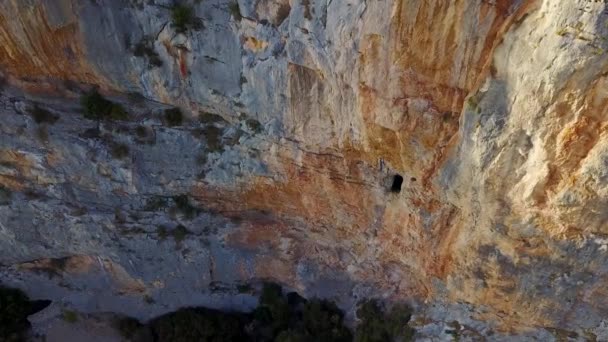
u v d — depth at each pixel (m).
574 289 13.79
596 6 9.02
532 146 11.21
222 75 14.70
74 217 18.20
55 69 15.27
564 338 15.67
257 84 14.44
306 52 13.08
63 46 14.52
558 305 14.46
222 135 16.28
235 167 16.72
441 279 16.61
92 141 16.48
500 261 13.97
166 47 14.44
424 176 14.09
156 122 16.23
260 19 13.27
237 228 18.61
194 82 15.07
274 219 18.41
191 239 18.84
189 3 13.71
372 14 11.39
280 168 16.33
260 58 13.89
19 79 15.59
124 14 14.03
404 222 15.96
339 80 13.15
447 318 17.48
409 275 17.88
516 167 11.73
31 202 17.92
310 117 14.54
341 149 14.98
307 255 19.12
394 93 12.58
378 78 12.47
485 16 10.39
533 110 10.63
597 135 10.36
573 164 10.95
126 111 16.19
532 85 10.36
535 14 9.98
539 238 12.80
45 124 16.22
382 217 16.47
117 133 16.41
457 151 12.79
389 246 17.30
